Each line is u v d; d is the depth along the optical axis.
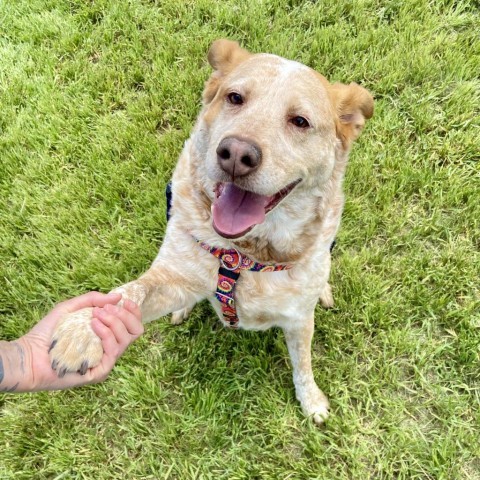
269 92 0.47
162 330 0.71
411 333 0.70
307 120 0.47
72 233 0.76
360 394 0.66
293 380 0.65
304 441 0.63
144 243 0.75
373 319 0.70
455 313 0.70
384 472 0.62
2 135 0.86
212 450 0.63
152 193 0.78
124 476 0.62
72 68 0.91
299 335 0.58
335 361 0.68
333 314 0.71
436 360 0.68
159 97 0.87
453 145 0.81
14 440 0.63
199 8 0.95
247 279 0.52
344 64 0.89
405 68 0.87
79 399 0.66
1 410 0.66
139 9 0.96
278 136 0.45
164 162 0.81
